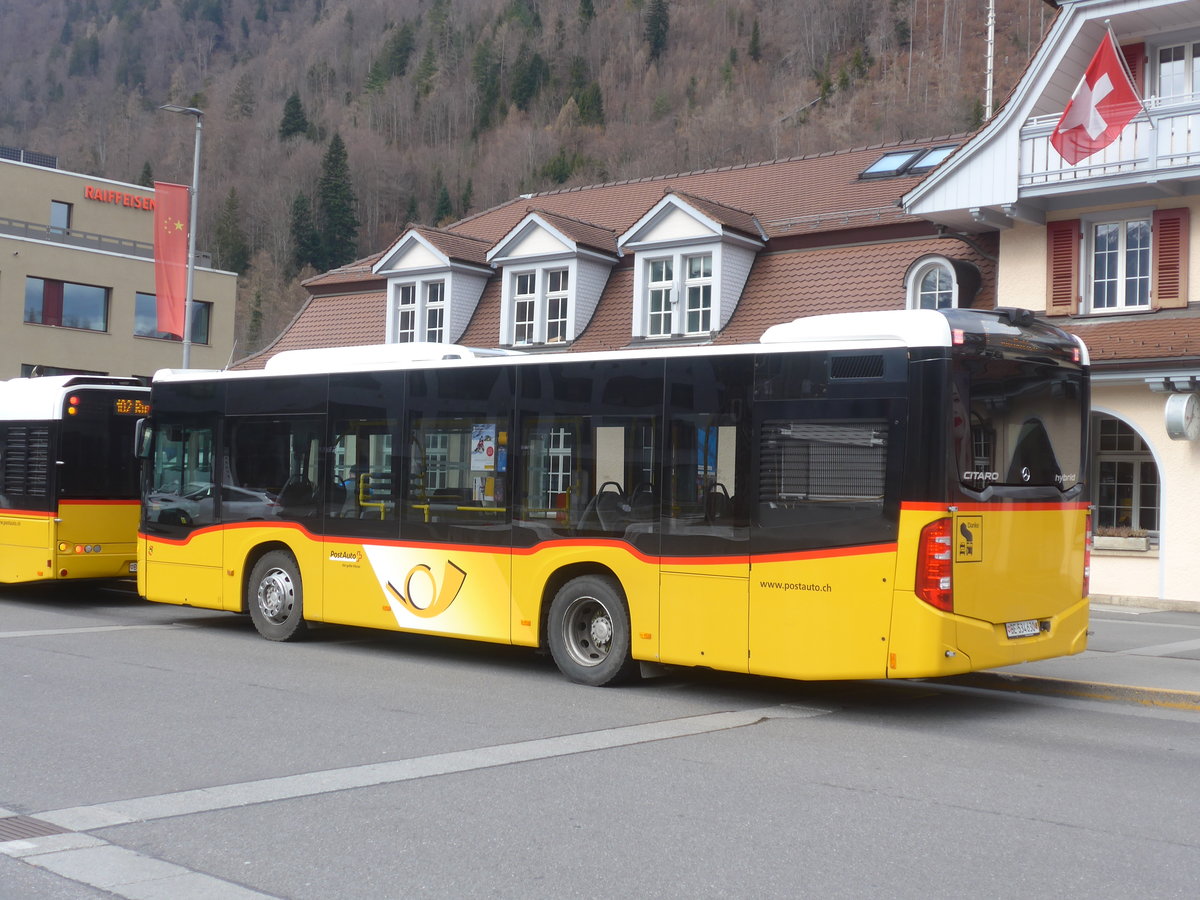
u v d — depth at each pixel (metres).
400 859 5.71
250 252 103.38
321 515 12.83
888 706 10.06
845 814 6.58
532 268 27.39
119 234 55.81
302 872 5.51
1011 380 9.56
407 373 12.23
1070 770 7.72
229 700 9.66
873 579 9.09
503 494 11.37
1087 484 10.37
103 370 50.72
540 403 11.18
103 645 12.77
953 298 22.12
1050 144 20.00
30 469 16.88
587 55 115.50
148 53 128.38
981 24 96.56
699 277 25.17
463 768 7.50
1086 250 20.98
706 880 5.45
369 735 8.43
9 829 6.14
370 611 12.34
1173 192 19.73
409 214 109.12
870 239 23.75
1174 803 6.90
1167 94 20.73
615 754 7.99
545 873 5.52
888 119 89.38
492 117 115.31
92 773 7.26
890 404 9.14
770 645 9.58
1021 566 9.56
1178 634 15.33
